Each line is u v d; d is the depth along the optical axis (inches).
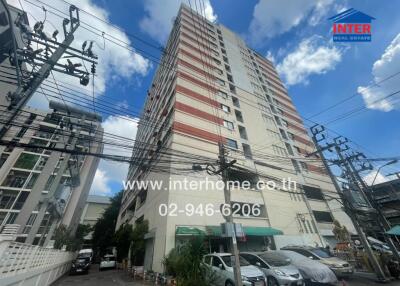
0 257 194.9
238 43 1515.7
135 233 706.8
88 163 1598.2
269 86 1446.9
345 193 590.2
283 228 770.8
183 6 1289.4
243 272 331.0
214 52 1207.6
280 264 375.6
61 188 578.9
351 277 450.3
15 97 257.3
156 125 895.1
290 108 1445.6
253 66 1454.2
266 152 957.2
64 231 902.4
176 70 898.7
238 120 984.9
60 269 625.3
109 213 1688.0
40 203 492.7
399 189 993.5
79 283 500.7
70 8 297.3
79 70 298.8
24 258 271.9
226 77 1120.2
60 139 494.3
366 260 494.9
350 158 568.7
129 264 754.2
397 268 448.1
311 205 963.3
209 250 567.8
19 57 274.1
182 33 1094.4
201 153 721.0
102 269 886.4
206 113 852.0
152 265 565.9
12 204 1159.6
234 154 818.2
